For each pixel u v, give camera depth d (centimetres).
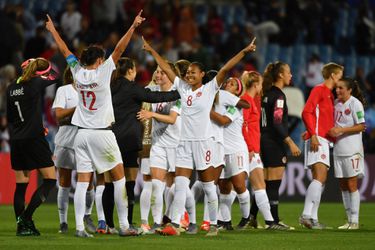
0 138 6359
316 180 3872
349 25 9362
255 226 3934
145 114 3456
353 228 3894
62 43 3322
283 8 9356
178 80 3391
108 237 3341
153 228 3550
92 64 3244
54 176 3447
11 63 7088
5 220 4344
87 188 3431
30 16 8094
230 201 3756
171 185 3766
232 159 3659
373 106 7638
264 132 3888
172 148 3581
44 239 3256
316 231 3734
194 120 3334
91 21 8088
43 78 3428
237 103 3488
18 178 3500
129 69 3466
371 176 6159
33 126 3391
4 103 6694
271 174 3884
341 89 3897
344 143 3906
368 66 8725
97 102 3231
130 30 3209
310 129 3838
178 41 8250
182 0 9688
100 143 3241
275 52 8494
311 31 8719
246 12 9156
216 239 3291
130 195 3562
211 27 8456
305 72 8075
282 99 3847
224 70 3284
